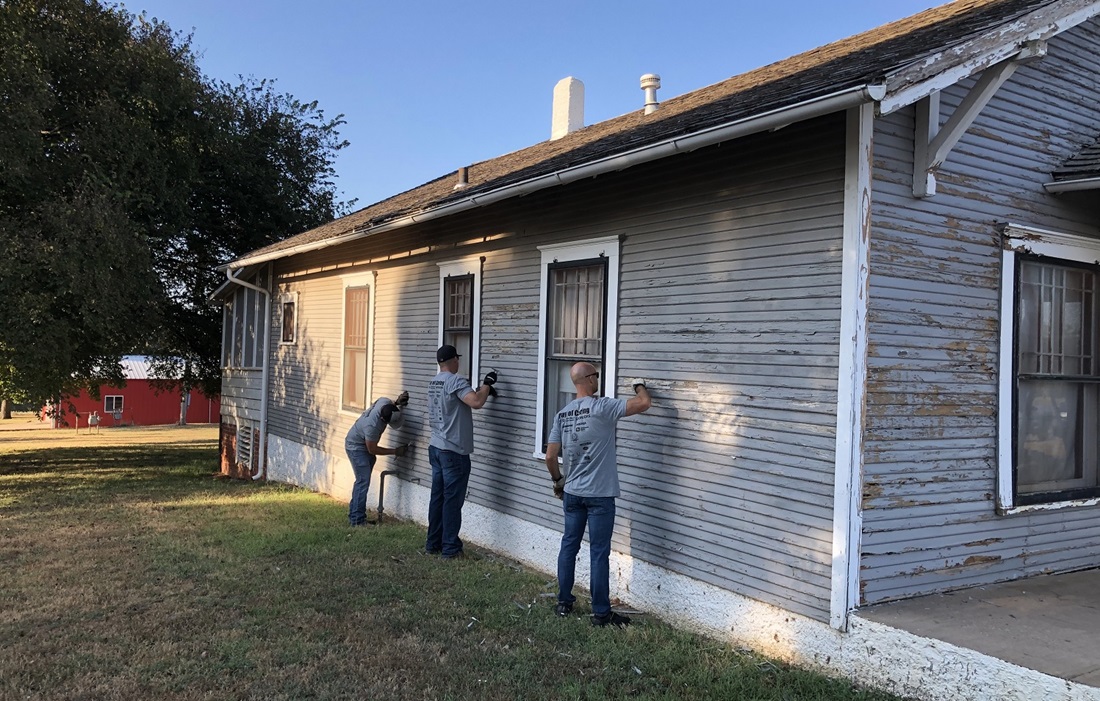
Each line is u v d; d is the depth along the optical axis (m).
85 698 4.06
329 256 11.54
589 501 5.38
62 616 5.37
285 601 5.79
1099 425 5.42
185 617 5.37
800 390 4.54
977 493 4.73
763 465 4.77
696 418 5.27
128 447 23.75
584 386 5.57
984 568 4.77
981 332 4.76
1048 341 5.19
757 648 4.74
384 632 5.13
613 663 4.61
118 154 13.05
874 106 3.79
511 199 7.42
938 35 4.82
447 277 8.48
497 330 7.59
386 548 7.54
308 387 12.12
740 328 4.95
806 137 4.56
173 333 17.62
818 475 4.41
